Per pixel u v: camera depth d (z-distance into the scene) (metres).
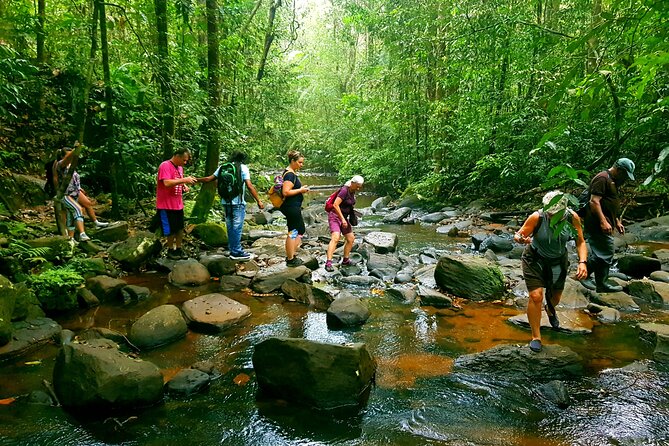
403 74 14.63
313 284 6.33
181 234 7.03
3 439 2.96
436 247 8.78
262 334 4.72
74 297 5.20
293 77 15.40
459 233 10.18
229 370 3.98
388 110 15.55
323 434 3.09
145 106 9.91
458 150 13.37
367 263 7.18
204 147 10.83
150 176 9.22
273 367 3.58
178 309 4.80
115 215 8.26
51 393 3.45
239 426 3.17
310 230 9.52
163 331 4.46
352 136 20.06
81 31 9.14
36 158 9.31
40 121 9.46
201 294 5.86
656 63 1.96
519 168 12.11
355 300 5.25
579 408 3.38
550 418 3.26
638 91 2.18
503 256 7.85
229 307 5.15
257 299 5.80
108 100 7.81
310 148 22.91
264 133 13.70
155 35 8.20
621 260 6.69
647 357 4.17
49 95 9.61
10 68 7.32
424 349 4.40
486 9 10.84
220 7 9.12
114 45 8.92
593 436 3.05
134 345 4.34
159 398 3.46
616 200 5.70
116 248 6.64
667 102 2.17
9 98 7.57
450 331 4.82
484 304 5.65
